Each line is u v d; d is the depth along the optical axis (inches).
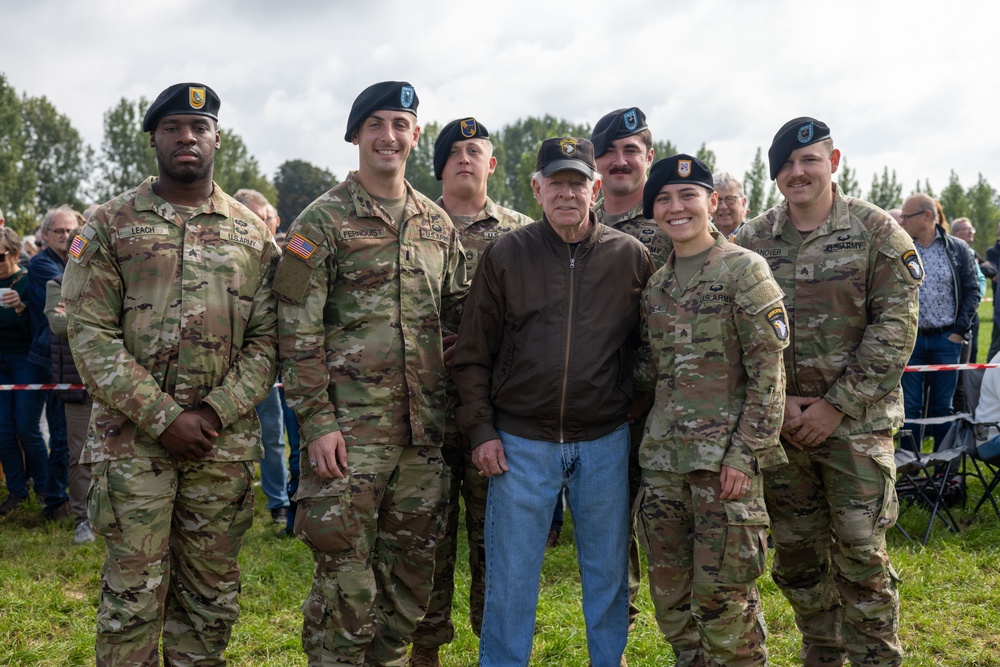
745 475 109.5
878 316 118.7
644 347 123.1
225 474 115.0
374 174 120.6
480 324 121.5
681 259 118.8
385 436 117.9
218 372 114.7
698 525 112.3
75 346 109.7
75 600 170.9
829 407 118.1
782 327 110.7
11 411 243.0
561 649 145.3
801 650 135.3
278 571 189.8
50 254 232.4
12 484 246.4
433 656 137.5
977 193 1833.2
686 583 117.0
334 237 117.4
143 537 108.9
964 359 276.5
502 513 119.3
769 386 110.3
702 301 114.1
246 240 118.9
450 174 145.7
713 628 110.8
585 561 122.6
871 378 116.5
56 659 144.8
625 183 143.8
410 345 120.2
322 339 116.6
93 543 210.2
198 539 114.6
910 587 167.0
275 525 224.2
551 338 117.5
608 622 121.8
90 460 110.9
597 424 119.4
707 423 112.1
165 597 112.0
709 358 113.5
